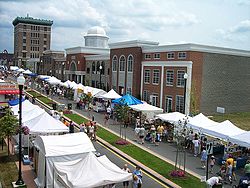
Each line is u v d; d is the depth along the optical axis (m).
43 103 47.53
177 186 17.14
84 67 72.38
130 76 51.09
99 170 13.57
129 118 34.72
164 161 21.84
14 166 19.48
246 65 46.88
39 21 153.12
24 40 152.38
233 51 44.56
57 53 97.25
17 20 151.50
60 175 13.62
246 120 40.66
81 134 17.95
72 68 77.06
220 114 43.75
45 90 63.16
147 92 47.34
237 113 46.22
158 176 18.64
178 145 21.41
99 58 64.81
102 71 63.91
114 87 56.09
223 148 24.33
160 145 26.62
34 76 83.88
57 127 21.17
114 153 23.53
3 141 24.70
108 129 32.09
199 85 41.12
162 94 44.03
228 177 18.80
